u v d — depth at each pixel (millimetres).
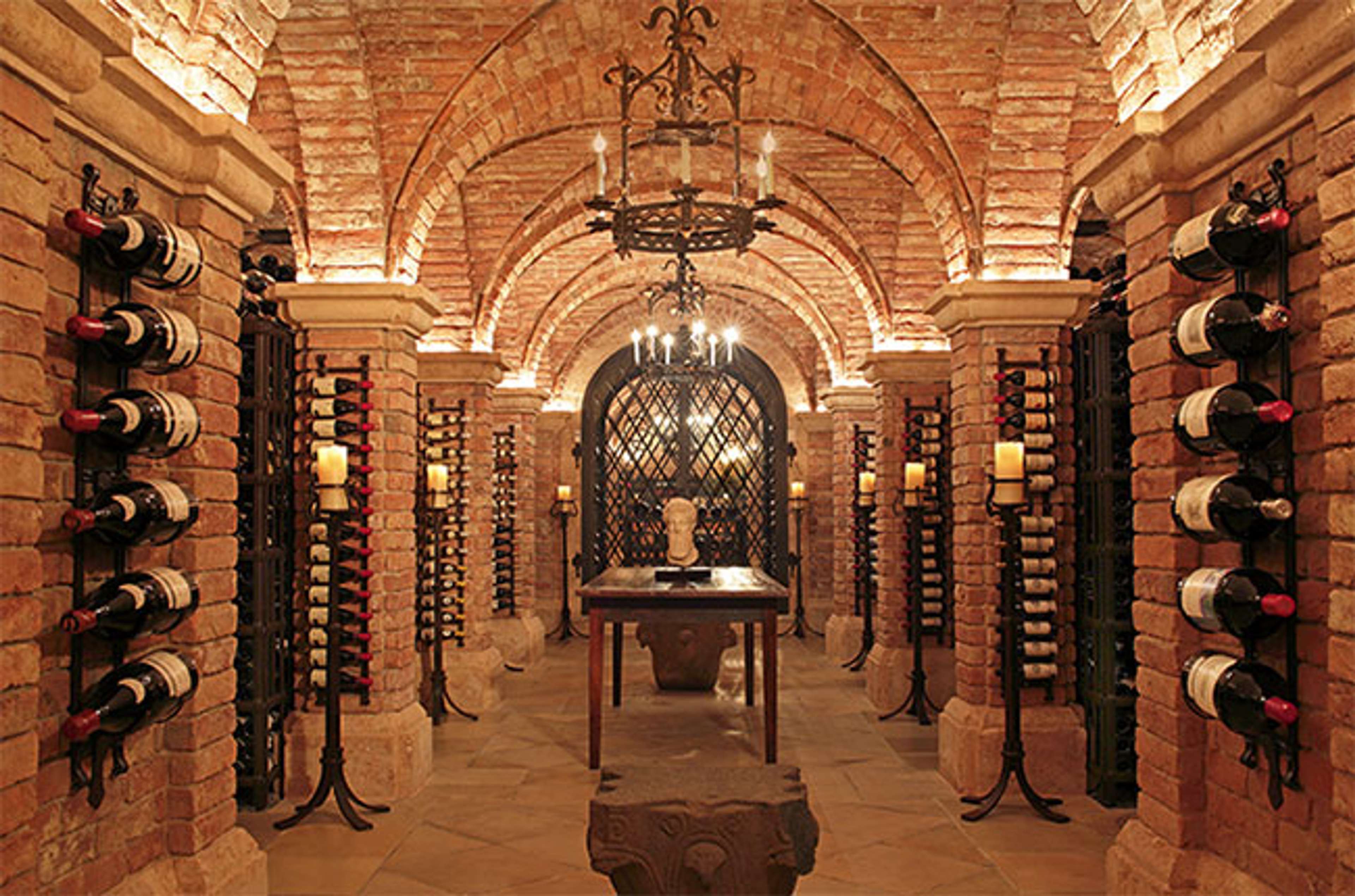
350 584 6230
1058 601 6340
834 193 8609
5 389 2713
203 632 3875
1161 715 3896
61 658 3201
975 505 6281
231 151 3922
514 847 5195
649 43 6242
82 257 3240
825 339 12289
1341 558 2729
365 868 4883
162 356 3434
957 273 6676
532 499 12492
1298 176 3221
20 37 2670
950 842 5215
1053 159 6254
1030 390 6145
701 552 15273
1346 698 2707
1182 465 3816
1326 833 3061
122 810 3527
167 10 3787
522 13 5855
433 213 6727
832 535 14836
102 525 3180
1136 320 4086
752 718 8438
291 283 6297
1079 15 5676
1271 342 3230
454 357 9086
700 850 2764
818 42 6152
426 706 8391
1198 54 3791
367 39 5930
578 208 9000
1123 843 4105
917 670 8203
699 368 9375
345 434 6234
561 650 12945
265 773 5816
